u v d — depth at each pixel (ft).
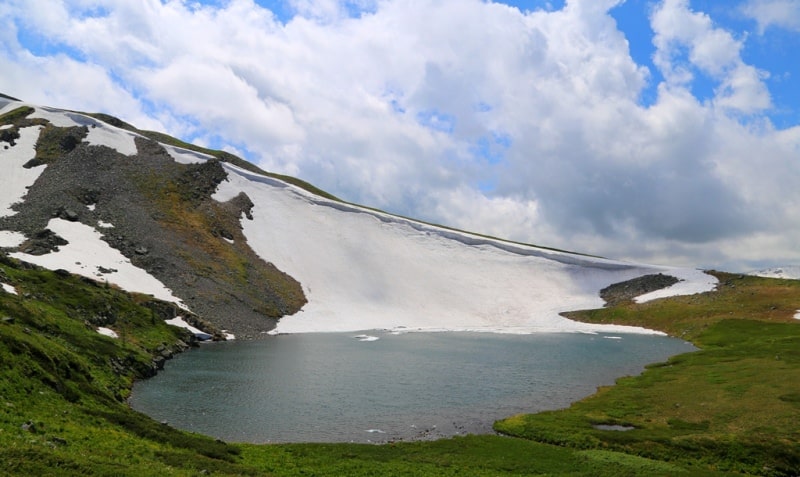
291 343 350.64
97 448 101.14
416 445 154.20
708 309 461.78
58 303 251.19
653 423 179.93
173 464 105.70
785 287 493.36
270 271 502.38
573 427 174.29
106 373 196.54
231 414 180.34
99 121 632.38
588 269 633.61
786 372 234.99
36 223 410.52
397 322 481.87
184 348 298.56
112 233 433.07
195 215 529.04
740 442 155.94
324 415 184.24
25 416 106.63
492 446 154.81
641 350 347.36
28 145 539.70
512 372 268.41
